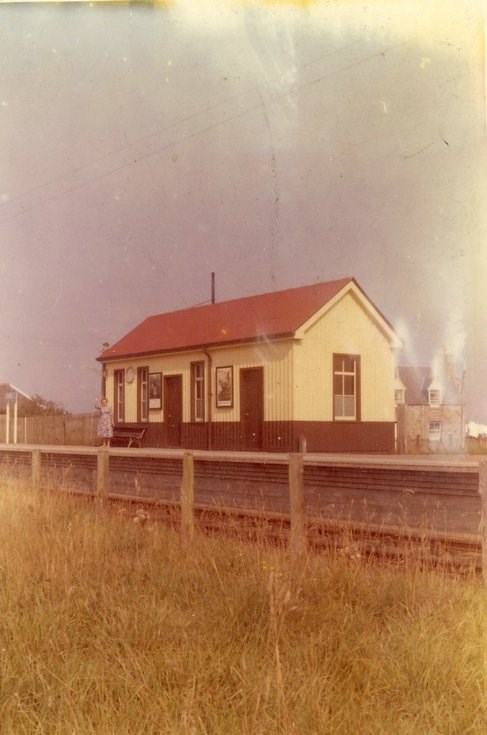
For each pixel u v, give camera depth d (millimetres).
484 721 3543
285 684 3797
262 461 7312
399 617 4812
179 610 5137
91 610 5160
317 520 6672
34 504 9297
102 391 30672
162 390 27578
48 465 11016
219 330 25344
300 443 22141
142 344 28734
